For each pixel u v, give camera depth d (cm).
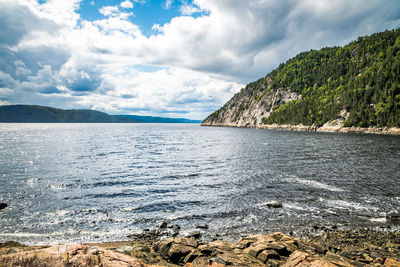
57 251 595
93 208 1812
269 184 2481
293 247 962
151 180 2689
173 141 8488
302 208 1797
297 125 18988
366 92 15125
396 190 2234
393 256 1064
